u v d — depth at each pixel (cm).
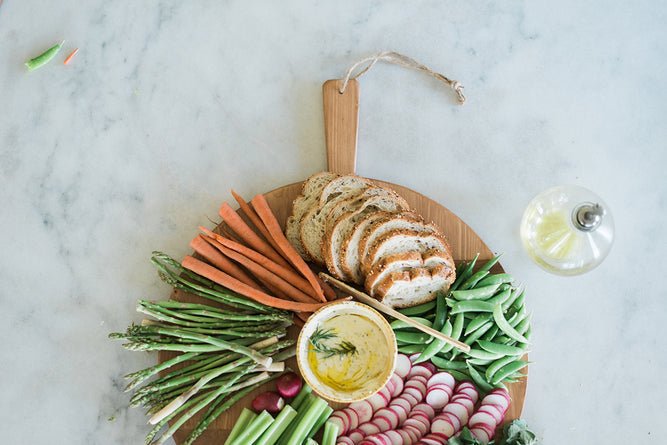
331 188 111
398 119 120
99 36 122
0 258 118
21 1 122
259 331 107
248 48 122
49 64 121
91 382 116
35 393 116
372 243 108
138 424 115
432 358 108
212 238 110
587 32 122
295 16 122
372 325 106
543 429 115
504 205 118
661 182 119
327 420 107
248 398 109
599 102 121
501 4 122
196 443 108
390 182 117
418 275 106
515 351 106
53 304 117
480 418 106
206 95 121
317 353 105
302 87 121
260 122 120
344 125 115
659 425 115
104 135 120
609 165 120
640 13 122
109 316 117
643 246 118
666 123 120
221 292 110
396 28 122
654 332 116
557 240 111
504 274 109
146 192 119
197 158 120
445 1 122
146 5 122
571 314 117
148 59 122
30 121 121
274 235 109
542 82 121
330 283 112
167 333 106
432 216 112
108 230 119
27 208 119
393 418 107
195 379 106
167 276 109
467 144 120
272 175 119
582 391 115
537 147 120
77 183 120
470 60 121
